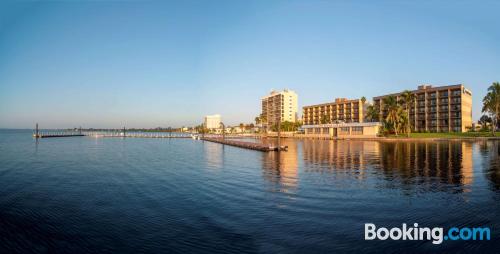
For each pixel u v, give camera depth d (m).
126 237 10.91
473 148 48.88
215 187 19.39
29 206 15.45
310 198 15.86
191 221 12.48
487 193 16.50
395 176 22.30
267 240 10.27
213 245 9.95
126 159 39.66
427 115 108.56
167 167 30.62
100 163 34.88
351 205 14.38
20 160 38.38
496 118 93.12
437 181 20.14
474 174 22.83
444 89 103.50
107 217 13.33
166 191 18.58
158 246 10.03
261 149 52.41
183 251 9.56
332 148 52.62
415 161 31.52
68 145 73.81
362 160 33.09
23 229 12.02
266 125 174.75
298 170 26.11
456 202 14.67
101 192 18.66
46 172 27.66
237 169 28.00
